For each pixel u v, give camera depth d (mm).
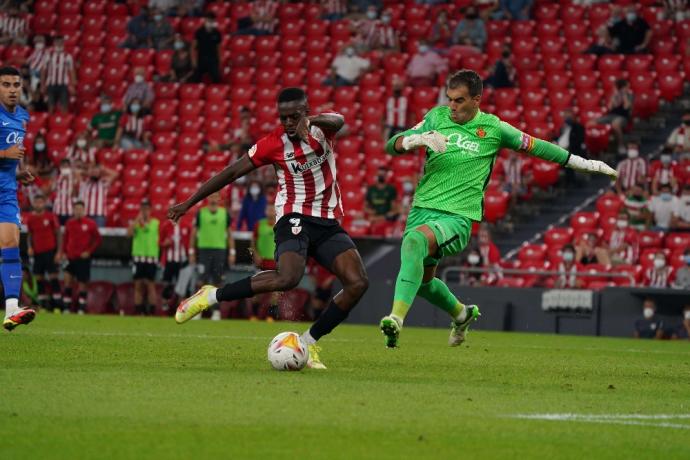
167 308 69062
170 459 15797
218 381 24375
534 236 72750
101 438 17203
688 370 33500
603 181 75750
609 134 76812
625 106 77250
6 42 93375
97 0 96062
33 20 95438
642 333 60906
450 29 88375
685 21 84438
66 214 76062
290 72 88312
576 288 65125
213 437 17484
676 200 68875
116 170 80812
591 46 83938
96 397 21328
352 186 77062
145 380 24234
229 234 66312
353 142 80000
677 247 67125
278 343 27453
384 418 19781
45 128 85812
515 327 63625
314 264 68875
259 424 18766
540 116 79812
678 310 60906
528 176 74938
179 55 87875
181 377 24984
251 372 26734
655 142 78250
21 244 70000
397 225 71438
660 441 18484
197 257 67250
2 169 36594
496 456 16703
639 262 66688
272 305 64375
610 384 27562
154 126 85188
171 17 93625
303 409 20500
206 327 53625
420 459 16312
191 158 81250
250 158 27906
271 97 86750
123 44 92250
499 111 80375
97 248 71625
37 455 15875
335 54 89250
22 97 86938
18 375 24672
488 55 84875
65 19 95562
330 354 35000
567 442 18062
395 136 30547
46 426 18094
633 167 71562
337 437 17781
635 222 68750
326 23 90750
